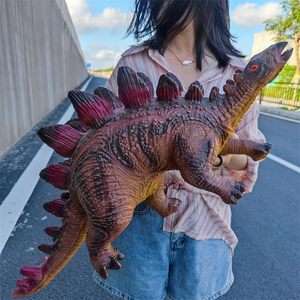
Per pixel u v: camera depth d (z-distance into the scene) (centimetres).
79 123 75
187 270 105
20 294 89
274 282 192
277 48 63
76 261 200
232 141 69
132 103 66
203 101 68
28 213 245
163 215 84
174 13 92
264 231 248
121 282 112
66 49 1287
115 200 61
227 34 107
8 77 420
